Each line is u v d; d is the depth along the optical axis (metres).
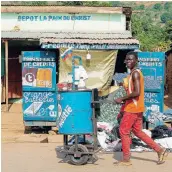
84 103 7.27
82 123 7.29
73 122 7.25
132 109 7.24
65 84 9.76
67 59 11.77
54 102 11.44
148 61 11.09
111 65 12.34
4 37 16.91
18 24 18.45
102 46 12.93
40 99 11.45
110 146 8.57
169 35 39.03
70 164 7.48
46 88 11.41
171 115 10.19
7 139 10.45
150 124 10.36
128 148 7.34
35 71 11.41
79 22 18.42
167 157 7.91
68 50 11.81
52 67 11.40
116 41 13.16
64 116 7.27
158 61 11.04
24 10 18.36
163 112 10.59
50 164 7.51
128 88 7.29
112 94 11.02
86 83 12.21
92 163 7.52
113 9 18.25
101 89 12.25
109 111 10.42
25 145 9.34
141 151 8.40
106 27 18.39
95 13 18.31
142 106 7.31
